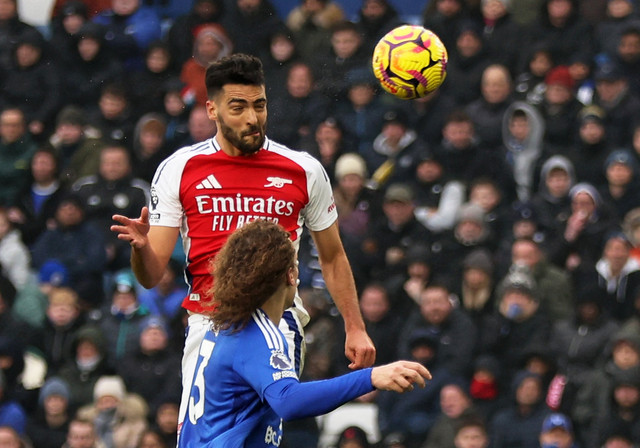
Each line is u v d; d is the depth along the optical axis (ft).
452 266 138.10
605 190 148.87
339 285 69.10
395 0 181.37
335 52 159.22
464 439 119.96
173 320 132.87
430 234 141.59
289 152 66.85
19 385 131.44
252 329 58.49
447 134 150.51
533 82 159.94
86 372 129.70
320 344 128.77
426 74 74.43
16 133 156.87
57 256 144.15
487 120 154.51
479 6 165.37
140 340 128.57
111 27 169.17
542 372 125.18
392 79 74.79
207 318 65.82
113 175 148.97
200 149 66.54
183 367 66.28
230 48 162.30
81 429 123.85
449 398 122.31
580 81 161.99
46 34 181.27
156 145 154.92
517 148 152.87
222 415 59.11
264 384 57.00
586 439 122.83
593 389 123.44
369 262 139.44
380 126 154.51
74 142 157.69
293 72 157.28
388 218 142.10
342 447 120.88
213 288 58.95
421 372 55.31
